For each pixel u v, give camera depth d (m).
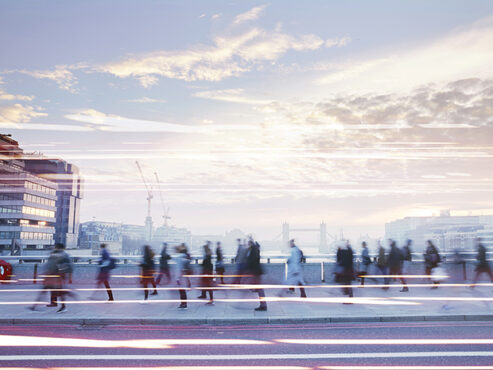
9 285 16.44
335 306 11.23
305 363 6.18
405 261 16.91
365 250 15.75
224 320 9.62
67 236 189.25
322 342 7.57
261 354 6.74
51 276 11.01
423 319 9.62
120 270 16.80
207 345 7.42
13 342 7.71
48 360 6.40
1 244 115.06
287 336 8.15
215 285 14.80
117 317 9.77
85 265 16.81
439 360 6.24
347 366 6.00
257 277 10.77
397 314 9.81
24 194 119.88
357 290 14.75
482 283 16.12
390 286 15.67
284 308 11.02
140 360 6.39
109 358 6.52
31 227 124.31
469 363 6.07
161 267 14.30
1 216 116.44
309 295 13.64
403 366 5.95
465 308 10.59
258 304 11.86
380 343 7.42
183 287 11.28
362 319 9.60
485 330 8.53
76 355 6.71
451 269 17.14
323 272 16.69
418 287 15.47
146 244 13.66
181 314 10.23
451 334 8.15
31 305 11.62
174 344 7.51
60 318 9.70
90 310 10.87
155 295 13.95
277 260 16.95
